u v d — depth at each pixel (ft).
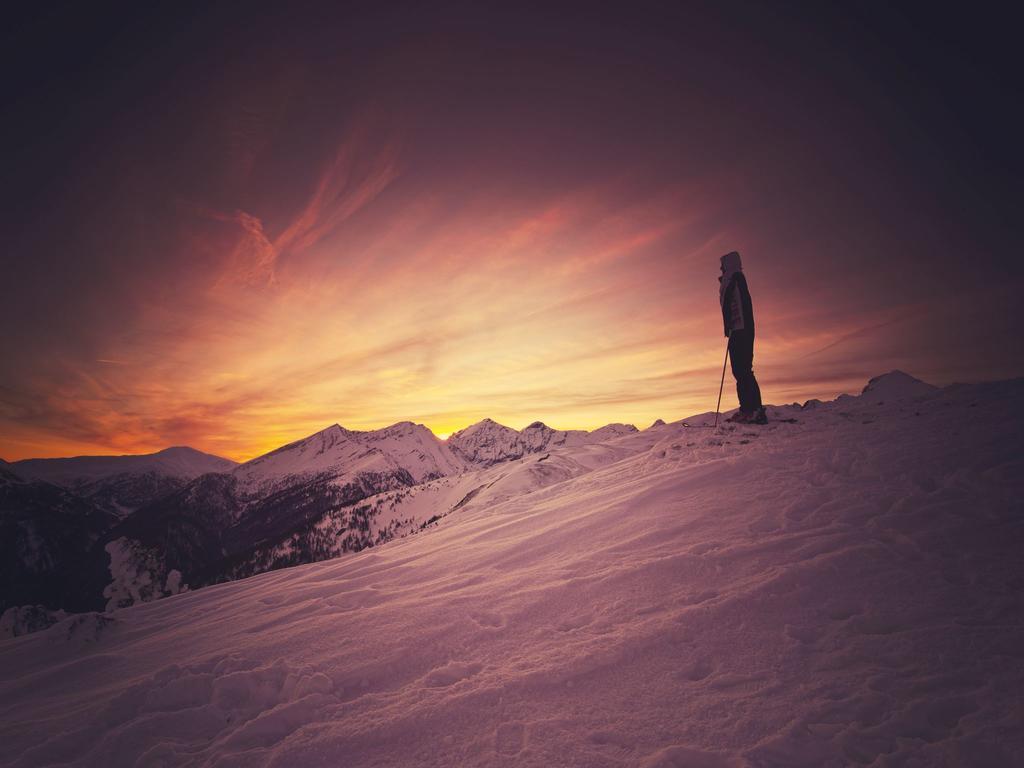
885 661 10.87
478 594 19.03
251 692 13.83
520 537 28.37
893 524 17.42
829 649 11.64
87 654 23.27
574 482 48.39
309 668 14.35
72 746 12.50
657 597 15.81
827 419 43.04
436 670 13.29
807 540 17.61
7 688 18.39
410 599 20.34
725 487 26.68
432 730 10.82
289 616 21.35
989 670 9.94
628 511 26.84
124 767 11.23
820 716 9.57
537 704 11.24
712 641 12.69
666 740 9.61
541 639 14.49
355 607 21.13
